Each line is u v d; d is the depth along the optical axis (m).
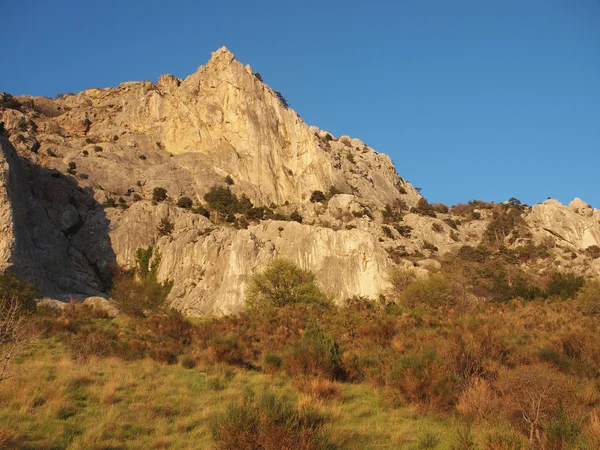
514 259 96.25
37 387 14.33
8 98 129.38
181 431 11.73
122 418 12.47
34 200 83.50
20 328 15.08
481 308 42.28
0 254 61.19
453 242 104.88
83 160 105.62
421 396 14.44
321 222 98.31
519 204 134.00
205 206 103.50
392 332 25.95
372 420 13.06
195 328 30.81
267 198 112.38
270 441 9.89
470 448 10.43
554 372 15.80
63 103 140.50
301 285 47.31
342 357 19.19
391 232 98.56
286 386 16.72
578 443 10.21
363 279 71.31
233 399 14.58
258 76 140.00
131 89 144.12
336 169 119.81
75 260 82.88
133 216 89.31
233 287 69.06
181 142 122.75
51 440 10.56
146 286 47.22
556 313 37.59
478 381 14.87
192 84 131.75
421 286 49.88
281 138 124.56
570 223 107.69
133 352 21.39
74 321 32.31
